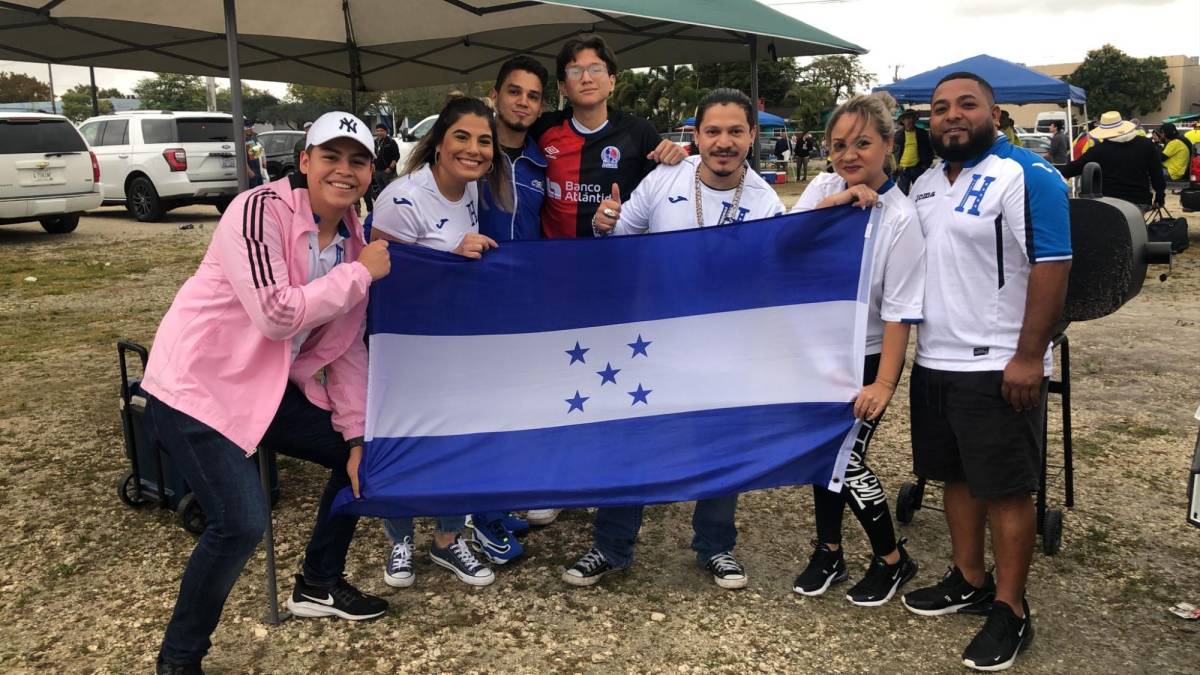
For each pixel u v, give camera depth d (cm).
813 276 327
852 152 309
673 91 4519
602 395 343
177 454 267
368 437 313
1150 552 385
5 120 1285
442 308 329
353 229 298
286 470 496
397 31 625
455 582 366
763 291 335
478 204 358
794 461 328
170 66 648
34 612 342
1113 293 322
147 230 1514
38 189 1321
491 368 337
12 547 397
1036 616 335
